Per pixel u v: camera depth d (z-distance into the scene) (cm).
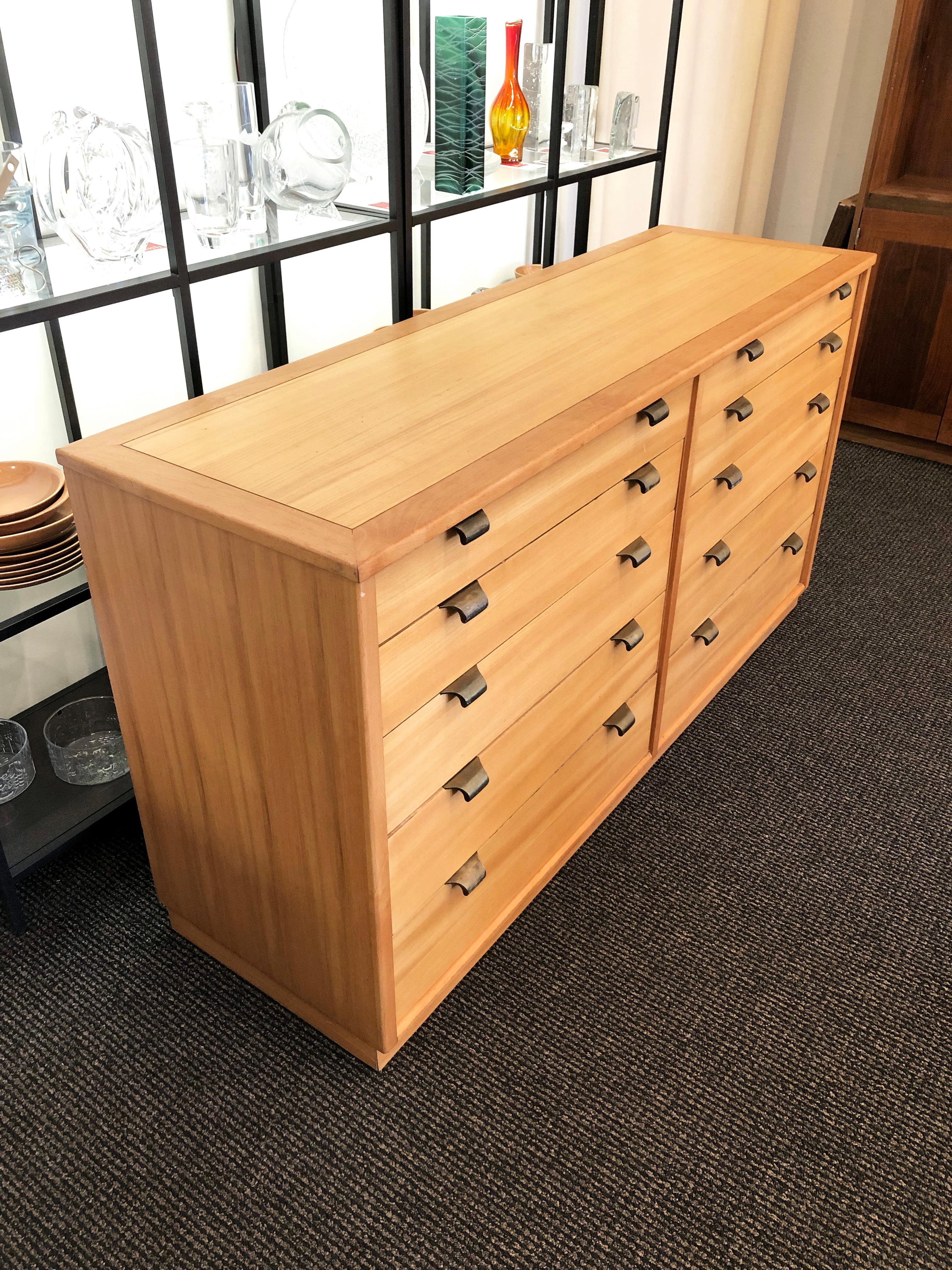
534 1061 160
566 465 142
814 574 289
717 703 238
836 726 232
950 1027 167
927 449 349
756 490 213
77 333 190
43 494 172
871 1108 154
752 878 193
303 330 246
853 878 194
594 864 195
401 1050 162
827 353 222
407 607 120
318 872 141
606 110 333
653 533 175
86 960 176
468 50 185
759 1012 169
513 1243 137
